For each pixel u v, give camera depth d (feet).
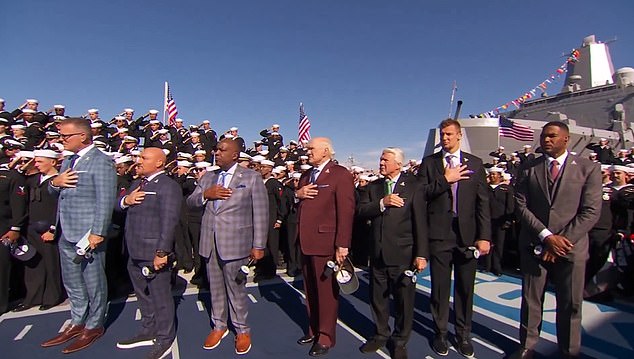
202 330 13.60
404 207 11.30
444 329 11.76
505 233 22.11
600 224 16.70
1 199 14.94
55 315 14.96
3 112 29.81
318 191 11.79
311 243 11.68
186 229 22.41
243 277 11.71
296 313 15.42
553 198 10.50
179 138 36.14
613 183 20.26
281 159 38.58
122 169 20.08
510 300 16.93
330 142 12.38
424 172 12.42
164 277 11.43
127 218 11.82
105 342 12.52
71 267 12.31
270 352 11.82
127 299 17.30
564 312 10.36
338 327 13.85
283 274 22.18
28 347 12.13
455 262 11.78
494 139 49.85
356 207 12.47
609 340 12.69
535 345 12.00
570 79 67.67
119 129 34.71
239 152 12.19
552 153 10.74
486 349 11.98
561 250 9.88
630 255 16.92
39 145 27.04
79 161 11.89
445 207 11.61
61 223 11.95
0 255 14.90
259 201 11.82
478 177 11.65
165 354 11.58
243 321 12.07
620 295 17.60
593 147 41.39
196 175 22.59
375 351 11.73
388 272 11.53
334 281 11.77
